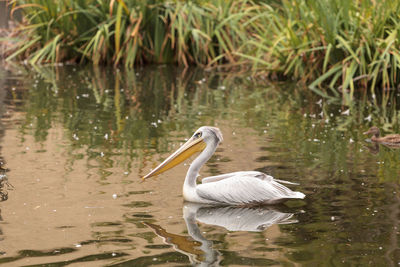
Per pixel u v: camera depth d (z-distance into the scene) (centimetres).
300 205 925
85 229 819
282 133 1391
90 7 2477
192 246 767
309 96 1852
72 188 984
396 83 1984
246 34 2533
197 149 983
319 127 1452
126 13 2442
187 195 945
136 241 781
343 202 932
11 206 901
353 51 1986
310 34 2066
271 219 869
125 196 952
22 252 743
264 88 1992
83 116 1548
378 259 727
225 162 1151
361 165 1132
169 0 2541
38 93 1862
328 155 1204
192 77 2209
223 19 2492
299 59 2081
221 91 1938
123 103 1725
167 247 763
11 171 1070
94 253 741
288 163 1146
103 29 2436
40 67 2397
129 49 2427
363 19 1980
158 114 1587
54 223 838
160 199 945
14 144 1259
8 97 1797
